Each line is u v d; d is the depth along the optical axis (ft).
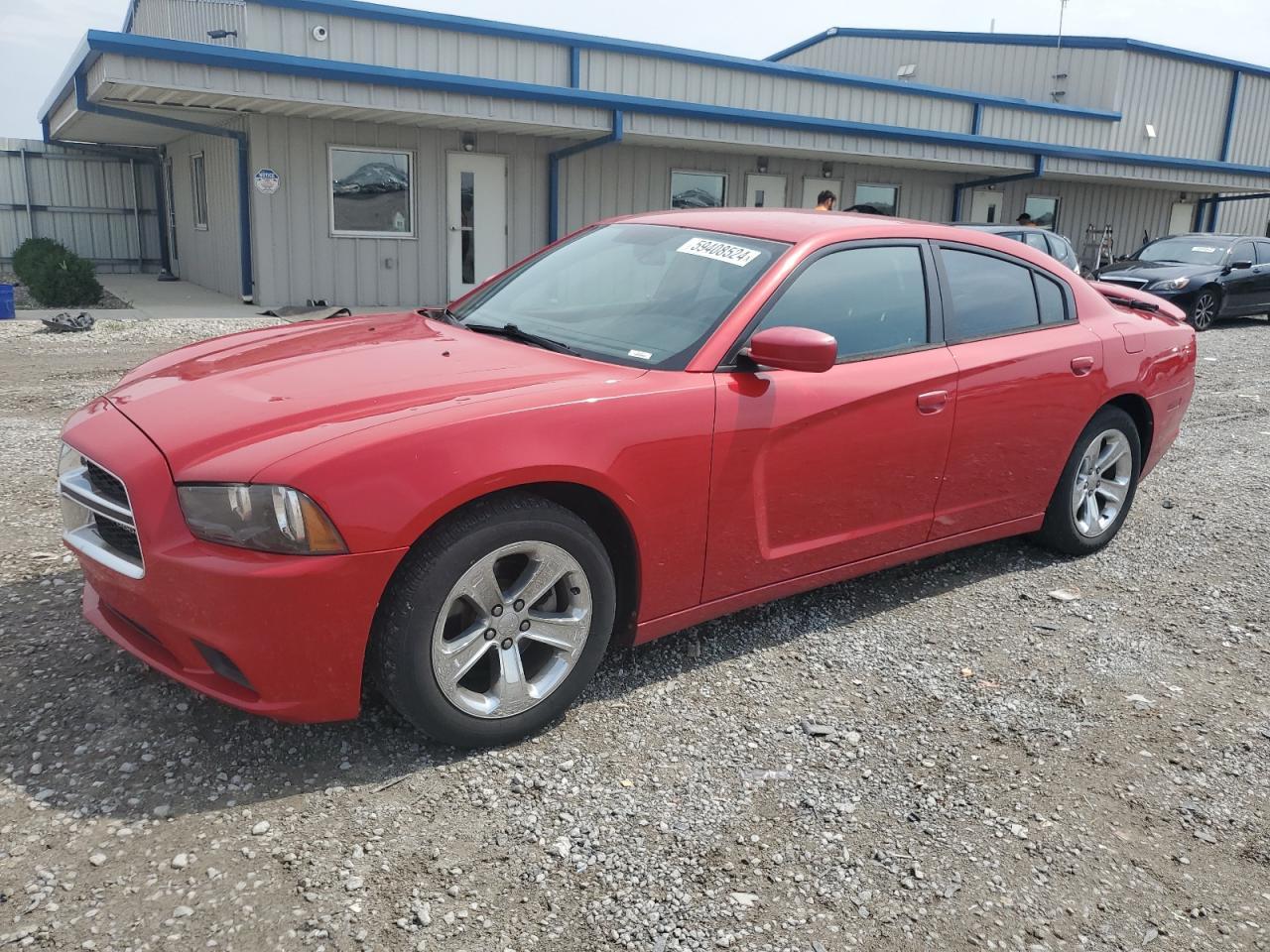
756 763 9.57
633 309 11.62
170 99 40.11
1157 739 10.49
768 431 10.77
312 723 9.38
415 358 10.50
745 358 10.74
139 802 8.38
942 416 12.55
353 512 8.13
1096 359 14.73
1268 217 98.73
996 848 8.56
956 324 13.12
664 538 10.22
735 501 10.71
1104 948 7.50
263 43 44.55
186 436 8.64
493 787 8.91
